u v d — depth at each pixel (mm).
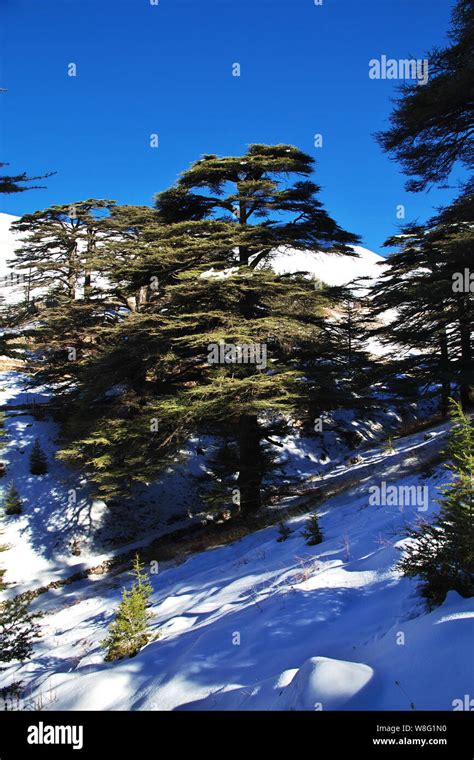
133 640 6840
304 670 3547
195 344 13586
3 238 67625
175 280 15828
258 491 16750
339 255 16703
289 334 14438
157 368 15109
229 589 8164
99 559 18016
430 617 3754
